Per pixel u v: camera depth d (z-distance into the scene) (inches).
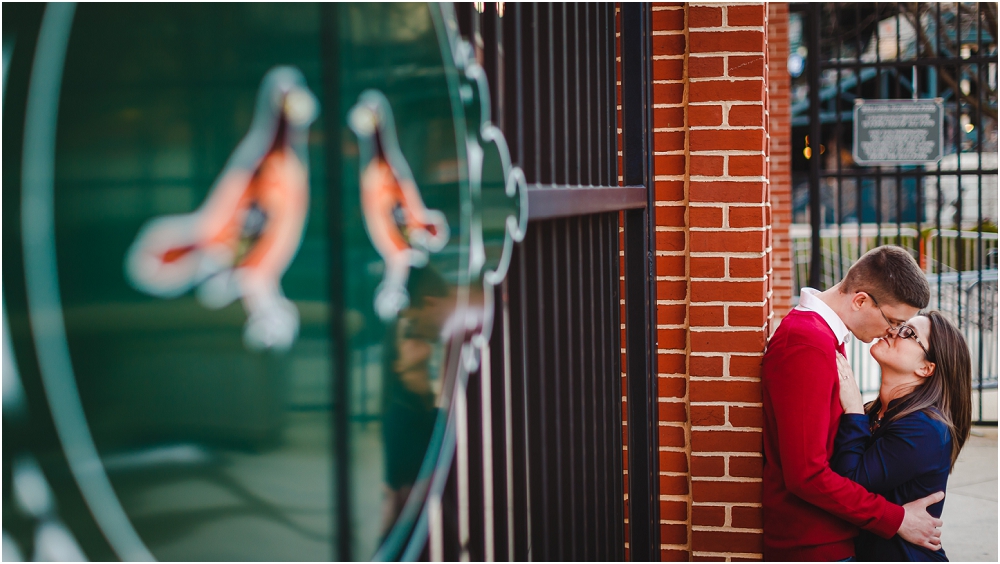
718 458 112.6
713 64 110.5
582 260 60.8
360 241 25.9
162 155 17.9
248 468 20.6
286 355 21.9
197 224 18.6
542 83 51.9
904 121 213.2
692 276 112.8
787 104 276.2
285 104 21.6
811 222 223.3
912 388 106.3
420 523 31.3
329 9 24.0
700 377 113.0
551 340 52.9
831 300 109.9
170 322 18.1
